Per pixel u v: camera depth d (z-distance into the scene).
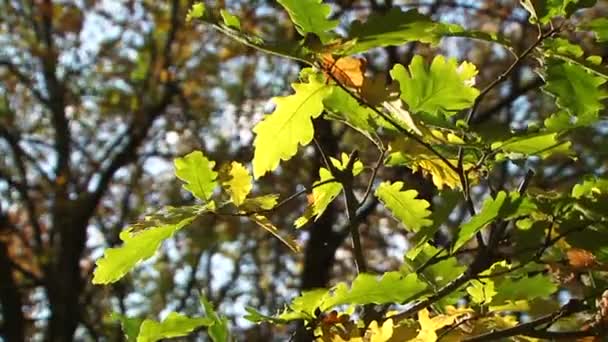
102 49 7.66
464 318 1.39
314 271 5.09
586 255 1.36
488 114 5.55
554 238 1.36
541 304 1.46
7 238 6.90
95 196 6.95
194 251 8.45
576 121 1.34
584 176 1.42
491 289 1.39
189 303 8.66
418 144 1.33
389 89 1.23
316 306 1.35
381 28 1.17
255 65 7.70
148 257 1.32
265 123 1.26
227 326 1.36
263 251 8.91
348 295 1.30
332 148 4.38
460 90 1.29
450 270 1.42
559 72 1.28
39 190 7.23
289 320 1.36
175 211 1.32
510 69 1.30
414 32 1.17
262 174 1.28
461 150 1.32
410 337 1.31
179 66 7.50
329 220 5.11
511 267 1.38
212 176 1.33
